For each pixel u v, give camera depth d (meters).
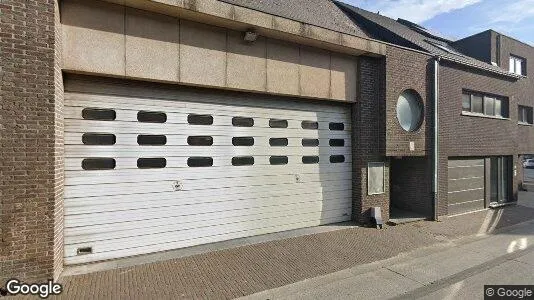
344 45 7.99
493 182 12.87
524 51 16.69
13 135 4.60
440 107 10.36
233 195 7.23
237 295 4.88
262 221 7.61
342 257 6.51
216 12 6.23
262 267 5.88
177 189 6.57
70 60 5.40
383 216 9.11
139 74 5.96
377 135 9.03
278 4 8.69
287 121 8.02
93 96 5.82
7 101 4.57
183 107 6.67
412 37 12.02
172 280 5.25
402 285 5.32
